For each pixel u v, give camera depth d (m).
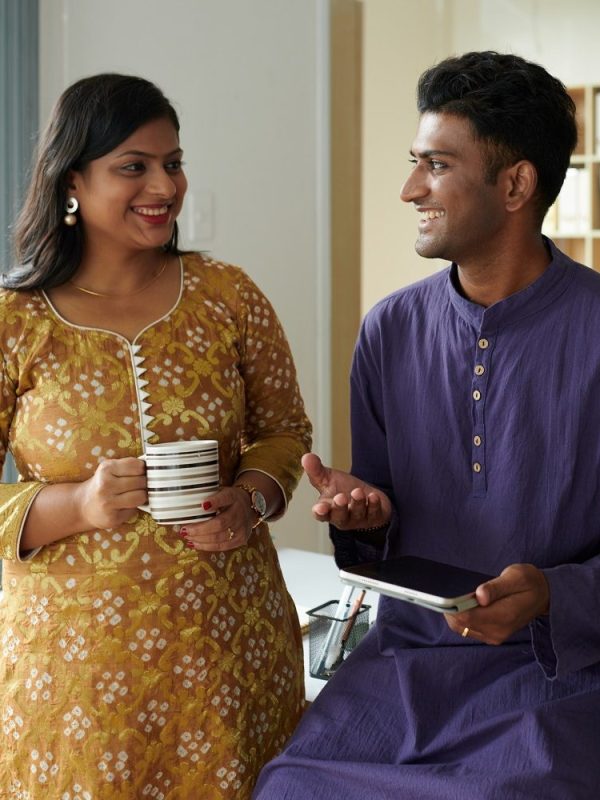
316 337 4.07
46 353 1.48
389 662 1.51
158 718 1.48
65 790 1.47
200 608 1.50
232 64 3.67
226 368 1.56
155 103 1.45
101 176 1.44
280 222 3.88
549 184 1.42
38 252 1.50
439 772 1.31
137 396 1.48
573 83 5.81
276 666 1.60
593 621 1.32
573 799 1.25
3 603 1.53
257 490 1.54
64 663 1.46
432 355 1.51
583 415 1.40
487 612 1.25
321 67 3.95
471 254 1.42
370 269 6.52
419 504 1.53
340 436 4.23
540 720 1.30
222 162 3.65
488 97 1.36
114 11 3.38
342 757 1.41
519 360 1.43
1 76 3.11
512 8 5.92
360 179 4.22
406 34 6.21
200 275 1.58
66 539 1.46
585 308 1.41
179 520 1.40
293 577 2.38
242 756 1.53
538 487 1.42
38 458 1.48
